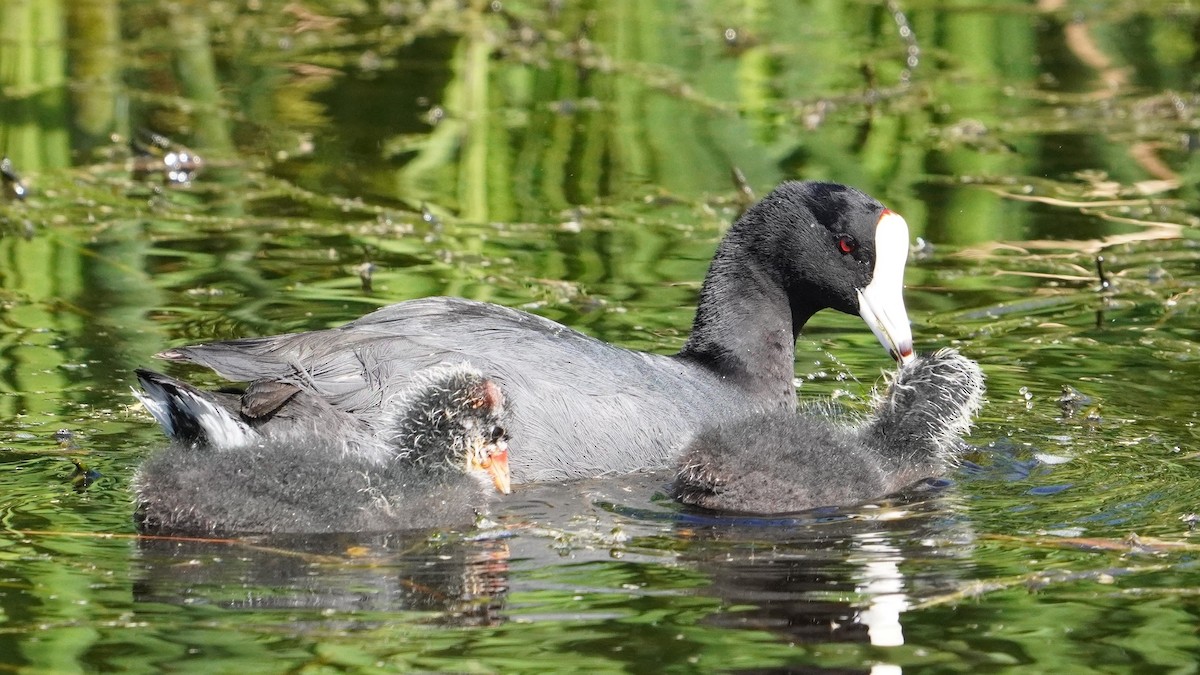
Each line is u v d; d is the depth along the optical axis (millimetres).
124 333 13781
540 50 23094
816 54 23938
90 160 19391
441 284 15453
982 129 20406
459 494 10039
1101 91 22281
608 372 11414
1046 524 9766
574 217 17625
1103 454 11180
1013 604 8531
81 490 10211
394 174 19156
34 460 10742
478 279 15570
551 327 11688
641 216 17781
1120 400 12414
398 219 17250
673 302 15016
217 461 9633
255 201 18141
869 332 14633
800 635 8125
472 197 18391
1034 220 17781
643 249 16734
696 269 16062
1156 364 13359
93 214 17359
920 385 11438
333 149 20031
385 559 9156
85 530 9516
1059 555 9211
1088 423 11883
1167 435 11555
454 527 9758
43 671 7594
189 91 22125
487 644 7977
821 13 25734
